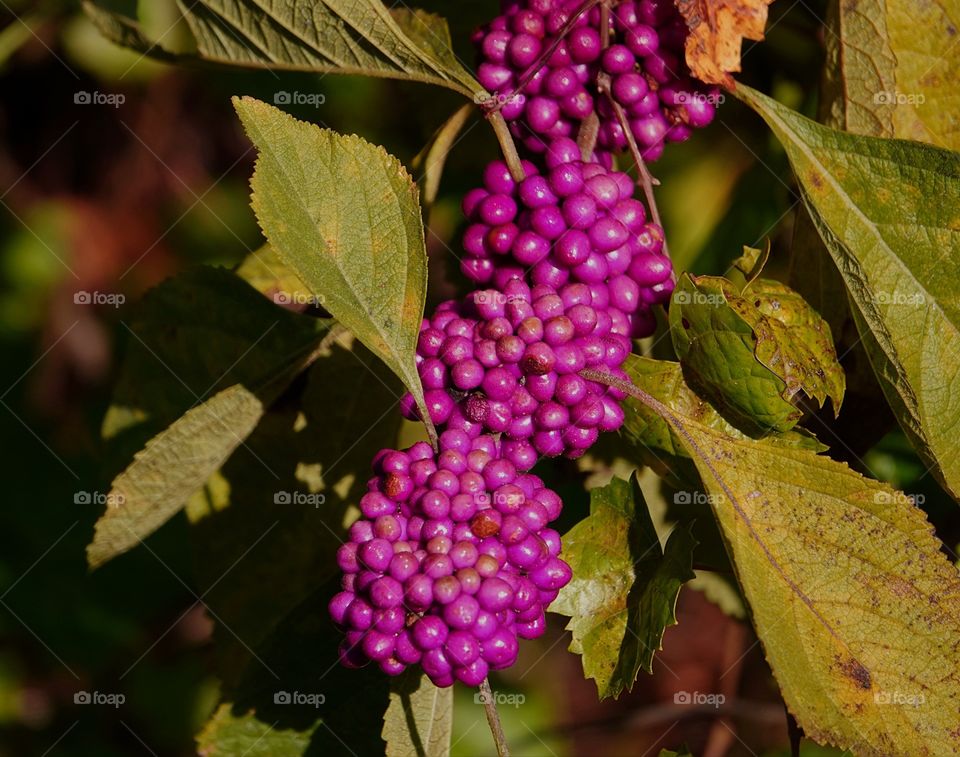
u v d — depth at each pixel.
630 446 0.51
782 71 0.57
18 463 0.74
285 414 0.54
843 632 0.49
